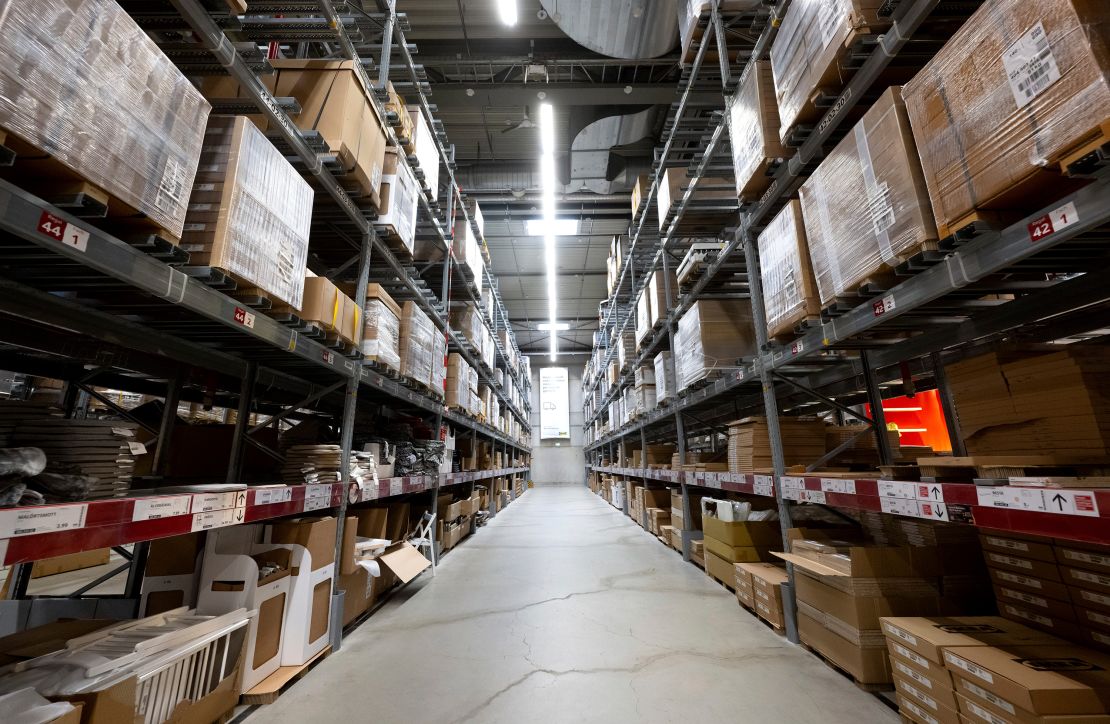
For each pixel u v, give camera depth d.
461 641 2.37
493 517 7.93
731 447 3.40
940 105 1.29
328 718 1.63
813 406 4.47
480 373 7.18
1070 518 0.99
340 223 2.99
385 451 3.41
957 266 1.29
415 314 3.53
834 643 1.92
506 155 8.34
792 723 1.55
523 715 1.64
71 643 1.28
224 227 1.49
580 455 18.25
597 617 2.71
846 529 2.44
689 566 4.07
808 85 1.92
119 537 1.10
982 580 1.80
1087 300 1.42
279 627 1.93
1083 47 0.91
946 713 1.31
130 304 1.62
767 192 2.57
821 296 1.94
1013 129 1.07
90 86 1.01
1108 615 1.26
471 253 5.41
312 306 2.13
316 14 2.33
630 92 6.36
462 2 5.61
